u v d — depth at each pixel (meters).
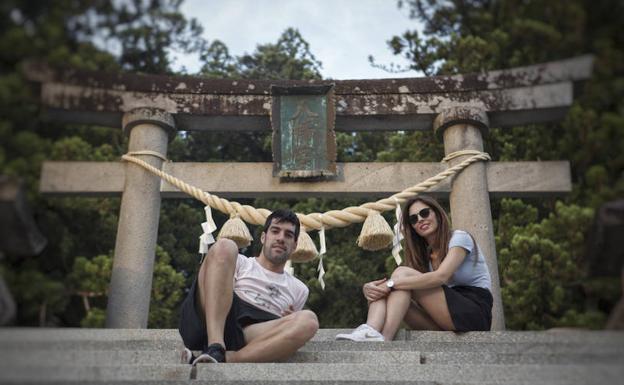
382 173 5.09
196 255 8.23
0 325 1.64
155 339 3.22
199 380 2.31
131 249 4.63
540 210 4.25
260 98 5.27
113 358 2.31
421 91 5.15
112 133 4.04
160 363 2.73
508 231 4.55
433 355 2.70
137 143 4.93
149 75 5.14
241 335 2.92
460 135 4.89
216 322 2.81
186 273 8.25
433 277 3.28
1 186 1.69
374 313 3.31
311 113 5.17
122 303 4.49
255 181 5.09
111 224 3.78
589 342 1.74
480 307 3.30
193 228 8.34
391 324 3.25
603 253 1.83
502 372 2.30
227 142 9.92
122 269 4.56
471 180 4.71
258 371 2.51
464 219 4.65
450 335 3.24
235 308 2.98
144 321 4.55
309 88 5.20
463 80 5.08
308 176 5.03
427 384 2.29
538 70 2.43
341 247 10.20
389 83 5.25
